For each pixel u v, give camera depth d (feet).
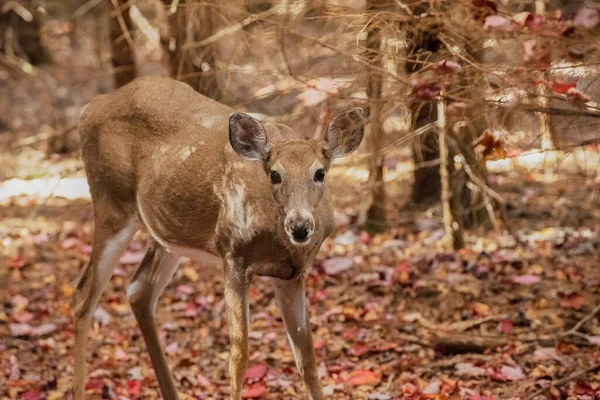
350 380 33.14
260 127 26.40
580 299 37.91
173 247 30.37
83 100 84.94
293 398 32.68
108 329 40.14
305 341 28.60
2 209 58.59
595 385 31.17
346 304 40.52
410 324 37.47
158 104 30.42
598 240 45.19
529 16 28.71
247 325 27.86
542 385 31.45
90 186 32.42
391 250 46.85
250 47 38.45
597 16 28.07
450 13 31.96
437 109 41.01
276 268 27.63
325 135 26.81
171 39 43.60
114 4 45.80
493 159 29.96
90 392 33.91
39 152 72.28
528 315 37.47
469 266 42.22
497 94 30.55
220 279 44.75
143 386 34.68
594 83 31.45
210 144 28.71
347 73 32.19
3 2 88.48
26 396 33.42
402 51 32.96
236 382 27.73
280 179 25.64
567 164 54.70
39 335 39.40
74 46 97.86
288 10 32.37
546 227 48.47
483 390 31.91
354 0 37.88
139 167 30.48
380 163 46.26
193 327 39.70
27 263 48.47
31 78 88.53
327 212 27.66
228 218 27.55
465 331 36.73
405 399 31.45
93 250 32.35
